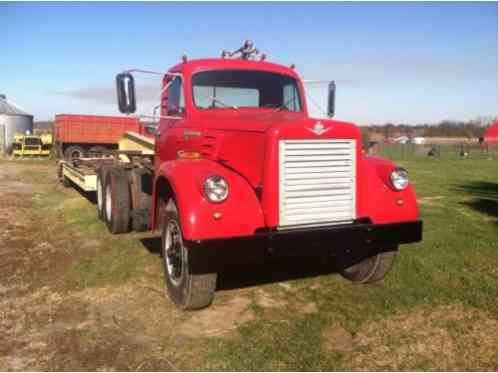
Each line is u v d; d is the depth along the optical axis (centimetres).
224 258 353
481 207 910
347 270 479
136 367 315
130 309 409
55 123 2284
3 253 579
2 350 339
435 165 2352
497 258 536
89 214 818
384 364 316
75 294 443
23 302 425
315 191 380
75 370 312
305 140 373
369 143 532
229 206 362
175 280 416
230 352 332
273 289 454
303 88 555
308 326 371
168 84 548
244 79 524
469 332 357
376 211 402
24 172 1702
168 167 409
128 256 555
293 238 366
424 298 421
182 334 362
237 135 401
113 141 2195
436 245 590
